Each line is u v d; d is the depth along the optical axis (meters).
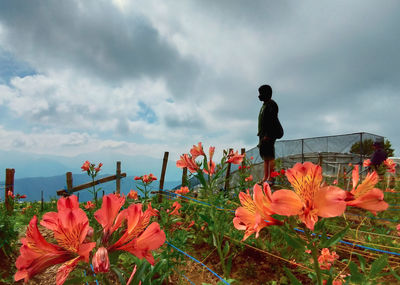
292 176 0.82
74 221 0.73
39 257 0.73
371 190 0.79
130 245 0.80
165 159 6.32
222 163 2.71
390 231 3.67
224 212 3.28
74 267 0.76
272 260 2.83
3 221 3.51
